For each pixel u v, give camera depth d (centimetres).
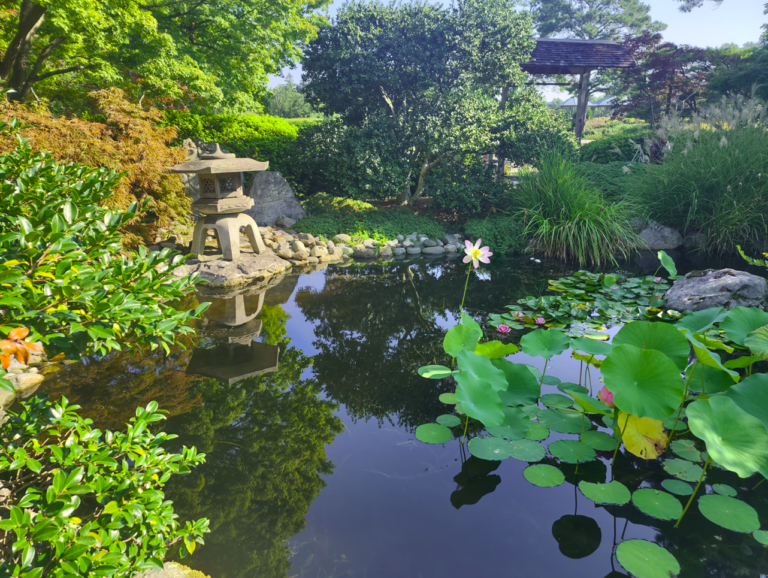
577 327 393
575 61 1273
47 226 103
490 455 213
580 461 209
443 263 673
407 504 189
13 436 135
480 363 234
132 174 562
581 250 655
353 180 827
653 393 177
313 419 256
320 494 195
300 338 383
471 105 780
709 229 677
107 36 708
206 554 161
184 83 767
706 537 167
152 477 130
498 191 849
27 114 500
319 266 648
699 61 1741
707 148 694
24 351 82
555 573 153
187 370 315
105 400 268
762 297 410
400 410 268
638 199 745
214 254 626
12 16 732
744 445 159
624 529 173
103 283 112
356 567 156
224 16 817
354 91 857
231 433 241
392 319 433
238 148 934
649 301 457
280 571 153
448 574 153
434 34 802
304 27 890
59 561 96
